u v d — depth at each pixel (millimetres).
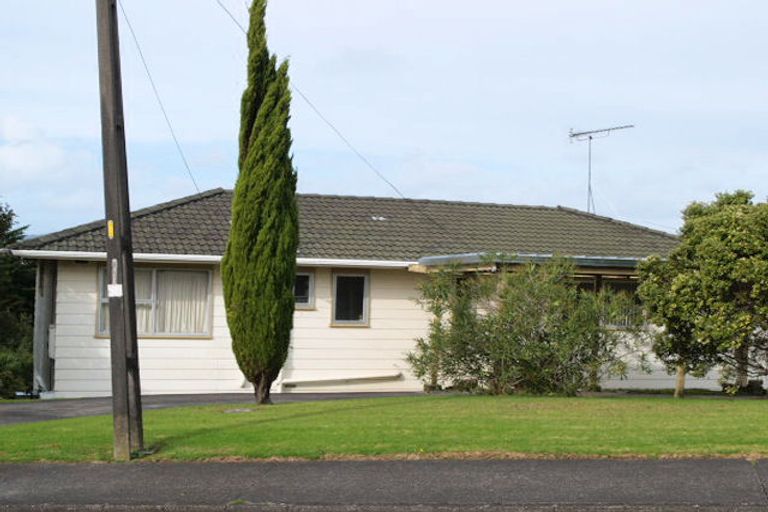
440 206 26547
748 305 15891
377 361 22109
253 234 15188
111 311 10375
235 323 15359
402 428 11766
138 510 8633
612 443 10703
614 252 23922
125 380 10344
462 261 18281
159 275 21141
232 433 11516
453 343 16781
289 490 9039
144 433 11633
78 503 8719
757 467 9719
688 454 10234
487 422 12273
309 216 24156
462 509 8484
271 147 15117
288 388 21562
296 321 21750
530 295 16453
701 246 16031
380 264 21594
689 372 17562
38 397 21016
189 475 9633
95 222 21859
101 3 10297
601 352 16688
